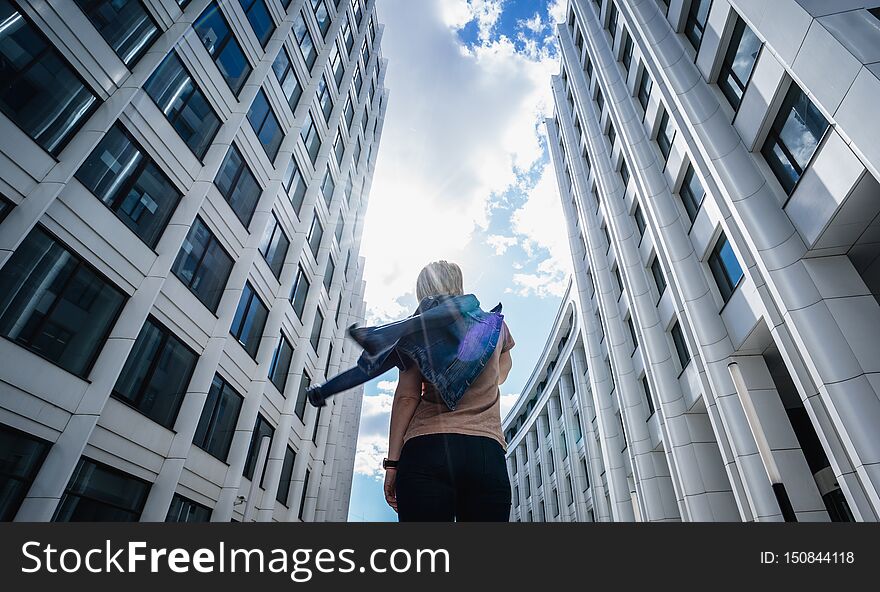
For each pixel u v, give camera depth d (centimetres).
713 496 1641
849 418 906
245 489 1822
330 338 3106
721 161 1311
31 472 983
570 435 4241
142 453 1291
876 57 816
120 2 1327
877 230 985
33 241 1035
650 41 1714
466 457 139
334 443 3178
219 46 1805
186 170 1548
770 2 1023
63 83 1141
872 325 957
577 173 3391
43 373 1023
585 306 3469
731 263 1434
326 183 3039
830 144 955
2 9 1015
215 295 1702
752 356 1398
